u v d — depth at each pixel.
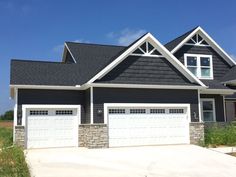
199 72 26.36
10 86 19.36
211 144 20.78
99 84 19.48
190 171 13.23
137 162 14.73
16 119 19.48
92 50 27.31
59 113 20.58
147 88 20.70
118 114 20.08
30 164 13.80
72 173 12.28
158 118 20.89
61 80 21.06
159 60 21.39
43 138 20.02
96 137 19.38
